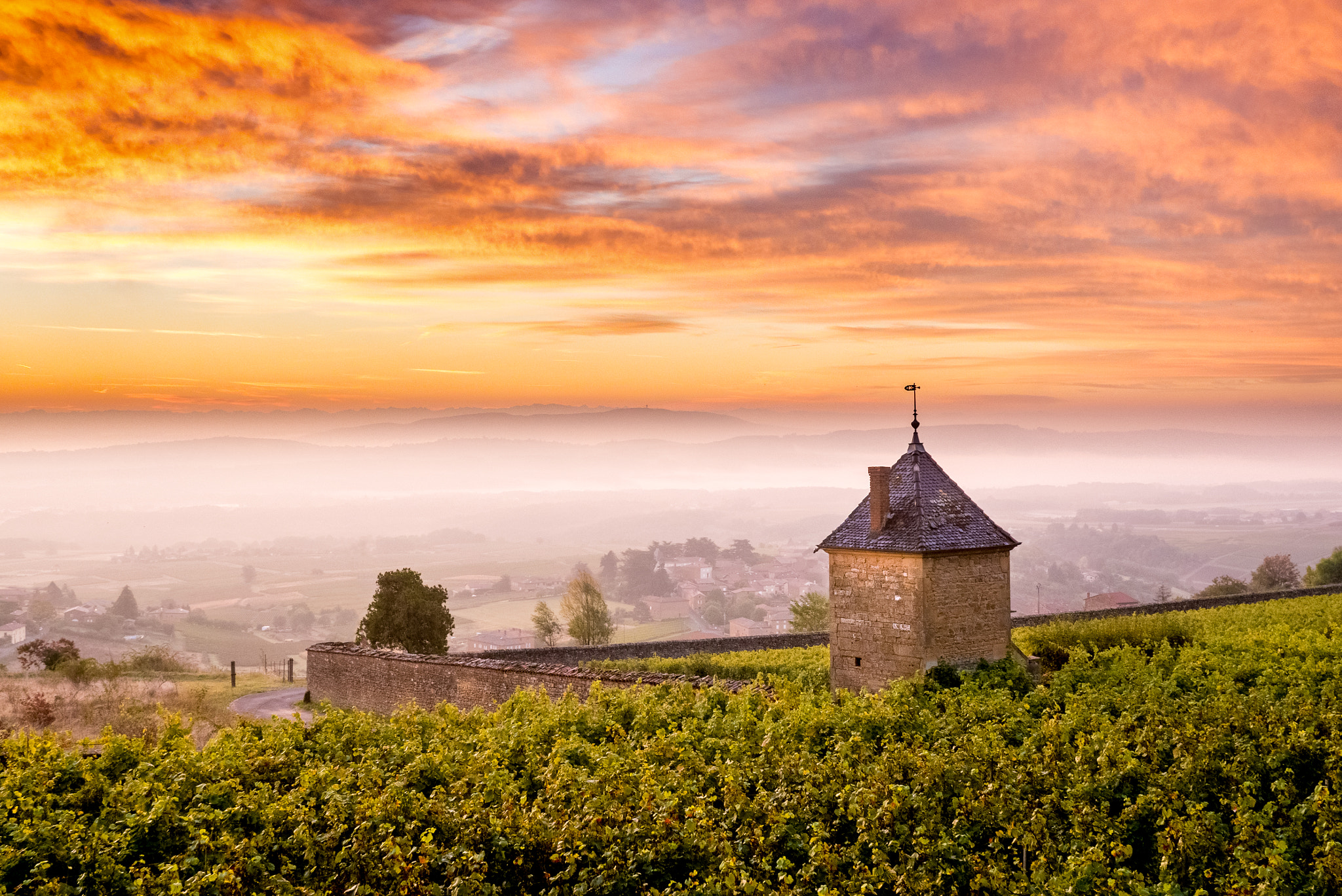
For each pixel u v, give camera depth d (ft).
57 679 140.67
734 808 52.90
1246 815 48.34
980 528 88.28
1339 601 159.74
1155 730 63.67
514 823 51.13
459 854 48.57
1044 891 43.91
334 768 60.54
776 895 44.86
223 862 47.75
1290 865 43.88
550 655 136.98
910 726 69.67
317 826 53.52
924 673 84.23
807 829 53.11
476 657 129.59
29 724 102.47
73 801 57.11
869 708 73.87
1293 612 139.33
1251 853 45.50
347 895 46.78
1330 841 46.09
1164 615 135.23
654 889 45.93
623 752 66.13
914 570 85.05
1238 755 59.41
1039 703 78.74
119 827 52.24
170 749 65.72
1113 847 46.06
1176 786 55.16
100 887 46.32
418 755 63.77
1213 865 47.75
